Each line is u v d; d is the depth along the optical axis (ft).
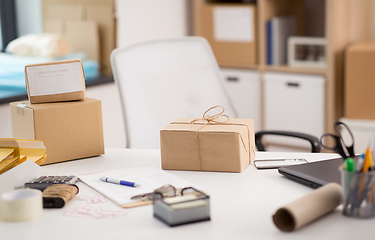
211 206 3.08
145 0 9.05
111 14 8.07
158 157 4.32
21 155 3.95
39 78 4.28
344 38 8.95
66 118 4.21
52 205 3.10
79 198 3.29
